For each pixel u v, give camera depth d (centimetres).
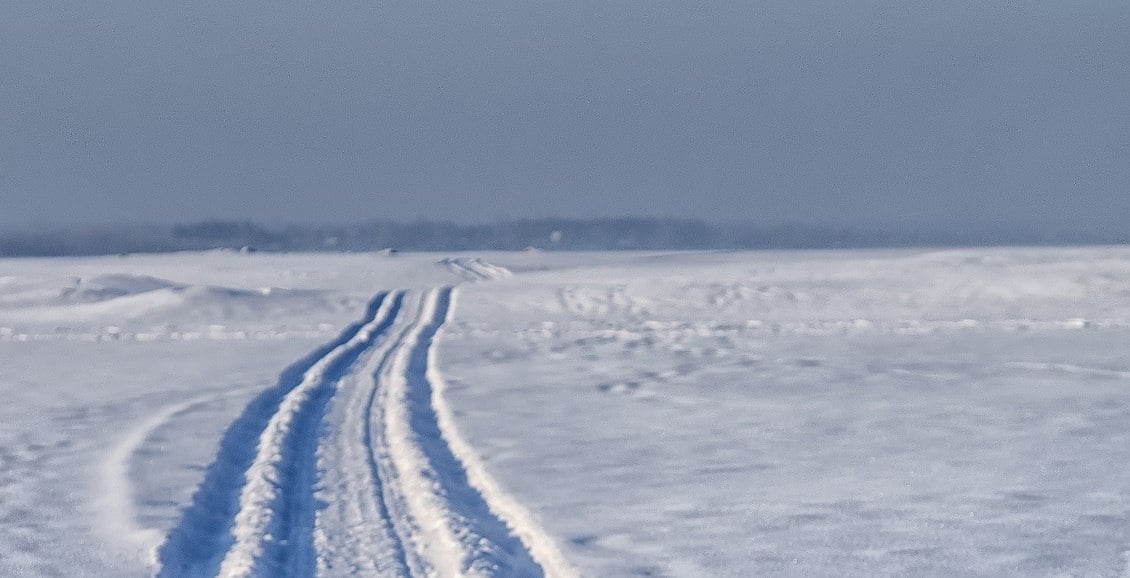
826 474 1964
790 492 1814
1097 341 4503
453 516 1571
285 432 2377
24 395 3322
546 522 1602
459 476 2014
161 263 14400
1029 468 1986
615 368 3803
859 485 1866
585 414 2720
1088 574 1329
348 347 4706
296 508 1717
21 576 1366
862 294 6856
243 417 2641
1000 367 3606
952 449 2192
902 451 2181
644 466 2045
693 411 2767
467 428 2494
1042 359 3875
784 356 4119
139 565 1397
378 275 10725
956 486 1844
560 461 2091
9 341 5453
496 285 8100
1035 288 6700
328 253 16525
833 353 4216
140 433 2430
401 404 2822
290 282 10538
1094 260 7662
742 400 2958
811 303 6706
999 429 2419
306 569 1370
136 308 6794
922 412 2688
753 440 2333
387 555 1422
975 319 5719
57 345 5212
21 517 1683
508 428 2494
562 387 3278
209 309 6675
